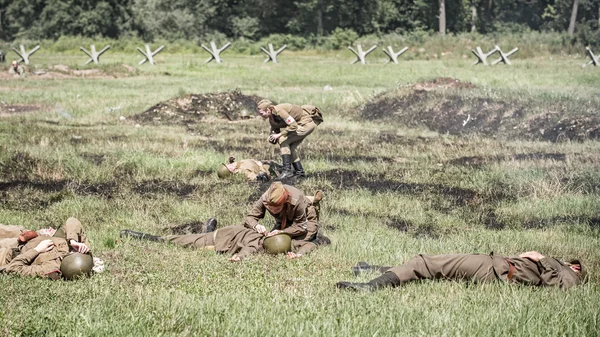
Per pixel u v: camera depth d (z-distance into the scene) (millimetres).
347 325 11500
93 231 19609
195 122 45281
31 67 82625
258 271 15203
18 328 11148
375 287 13883
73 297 13062
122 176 28172
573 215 23203
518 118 41219
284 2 156875
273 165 29016
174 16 150125
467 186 27109
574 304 13000
